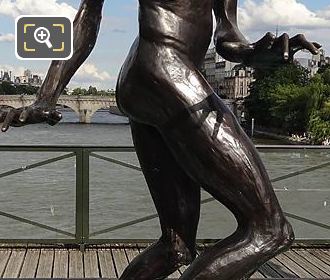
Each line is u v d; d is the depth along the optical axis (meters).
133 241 5.66
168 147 2.33
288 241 2.16
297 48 2.01
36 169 6.32
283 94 46.34
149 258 2.56
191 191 2.52
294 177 6.20
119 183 5.93
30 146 5.51
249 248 2.12
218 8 2.45
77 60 2.30
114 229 5.64
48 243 5.62
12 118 2.08
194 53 2.23
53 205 6.18
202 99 2.15
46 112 2.15
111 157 5.57
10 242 5.62
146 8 2.22
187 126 2.15
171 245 2.53
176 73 2.17
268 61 2.12
